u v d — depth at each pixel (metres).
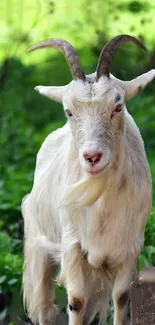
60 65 21.61
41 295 9.96
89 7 19.98
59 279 9.00
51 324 10.02
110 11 19.50
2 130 17.92
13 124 18.39
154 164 14.59
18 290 10.62
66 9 22.06
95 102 7.98
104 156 7.84
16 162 16.72
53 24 21.72
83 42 20.66
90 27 20.48
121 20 19.20
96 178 8.09
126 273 8.73
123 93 8.18
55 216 9.23
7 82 21.30
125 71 18.11
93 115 7.98
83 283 8.84
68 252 8.77
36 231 9.89
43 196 9.47
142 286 7.79
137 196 8.56
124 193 8.46
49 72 21.47
